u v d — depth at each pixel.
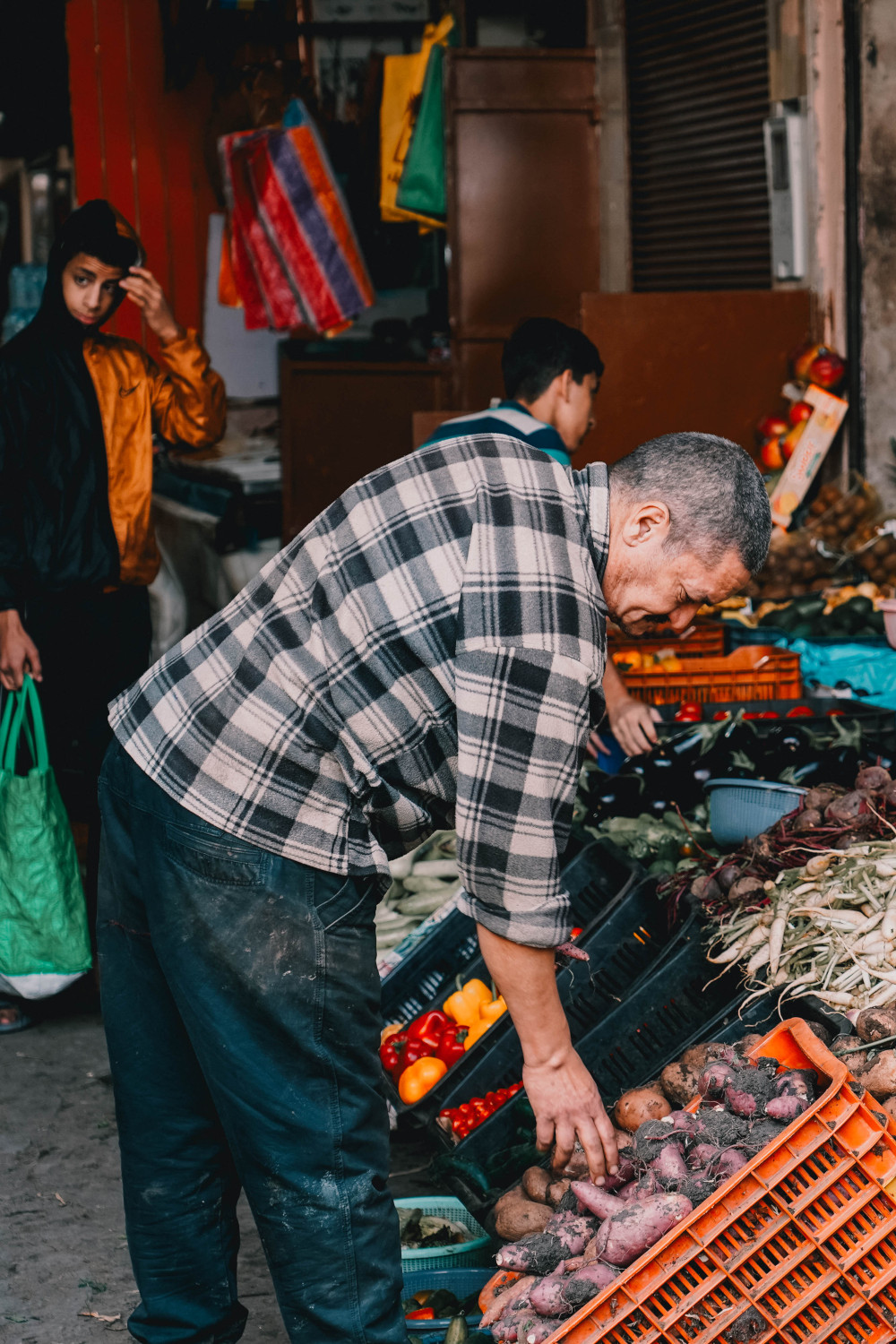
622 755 4.25
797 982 2.56
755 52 5.81
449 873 4.08
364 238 6.67
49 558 3.95
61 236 3.94
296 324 6.33
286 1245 1.96
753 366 5.53
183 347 4.12
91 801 4.21
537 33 6.58
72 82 6.47
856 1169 1.84
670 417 5.48
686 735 3.89
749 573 1.91
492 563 1.83
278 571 1.99
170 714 1.99
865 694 4.43
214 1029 1.95
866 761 3.65
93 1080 3.70
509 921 1.87
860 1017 2.36
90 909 4.37
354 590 1.88
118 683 4.16
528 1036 1.97
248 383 6.79
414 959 3.38
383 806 1.98
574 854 3.35
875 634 4.80
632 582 1.91
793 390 5.48
